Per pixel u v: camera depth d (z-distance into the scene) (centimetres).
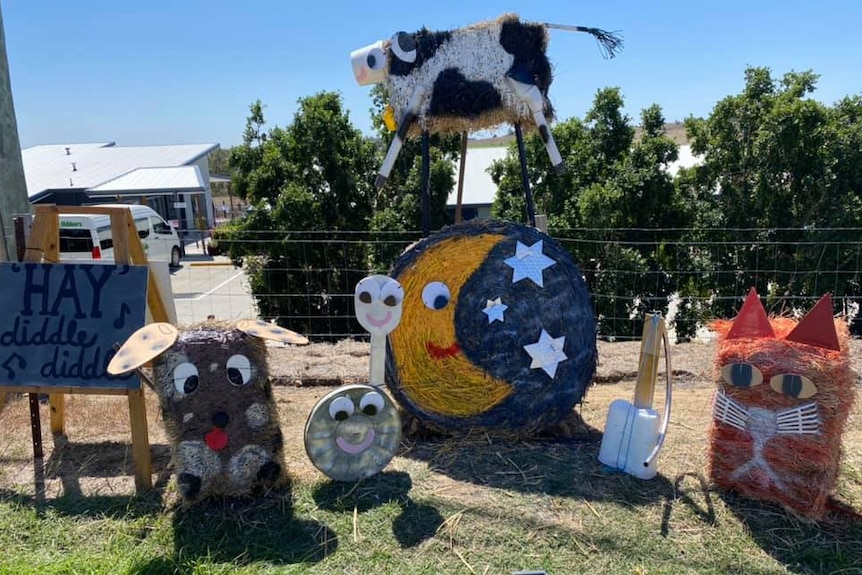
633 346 677
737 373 341
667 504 349
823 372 324
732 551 313
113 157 3130
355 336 916
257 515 341
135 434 369
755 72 1050
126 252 401
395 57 455
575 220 1012
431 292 434
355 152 1079
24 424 468
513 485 368
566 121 1116
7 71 586
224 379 340
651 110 1102
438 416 433
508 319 431
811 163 962
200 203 3158
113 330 387
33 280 394
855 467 388
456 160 1213
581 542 319
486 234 443
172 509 351
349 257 1023
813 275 930
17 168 599
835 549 314
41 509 355
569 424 454
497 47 457
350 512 343
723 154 1033
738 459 349
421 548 315
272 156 1052
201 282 1680
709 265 984
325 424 362
